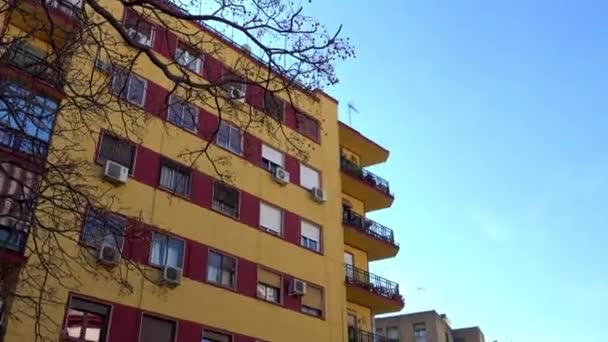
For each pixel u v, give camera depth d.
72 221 14.12
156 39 23.70
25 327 17.09
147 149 22.55
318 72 12.37
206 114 25.17
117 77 16.66
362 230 30.08
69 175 13.77
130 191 21.38
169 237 21.80
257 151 26.56
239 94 14.80
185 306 21.23
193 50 14.96
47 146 12.64
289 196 27.08
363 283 28.84
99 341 18.81
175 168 23.23
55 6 16.52
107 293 19.38
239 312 22.72
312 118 26.12
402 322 63.22
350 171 31.05
